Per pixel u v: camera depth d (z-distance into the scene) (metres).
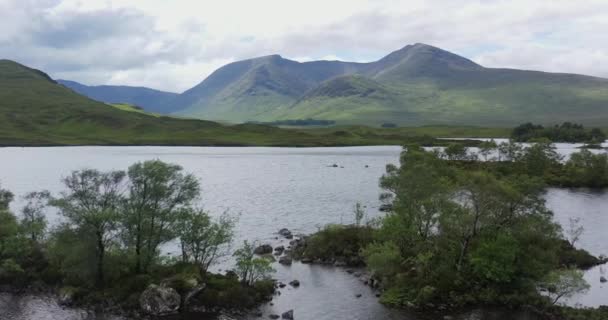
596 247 89.00
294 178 190.25
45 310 59.19
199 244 69.12
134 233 65.50
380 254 67.75
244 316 57.50
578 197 149.75
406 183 78.00
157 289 58.53
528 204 65.75
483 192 65.44
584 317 54.69
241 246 88.69
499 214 66.75
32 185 157.75
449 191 74.31
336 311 58.94
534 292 60.66
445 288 61.56
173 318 56.78
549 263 63.38
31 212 87.44
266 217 115.88
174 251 85.56
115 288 61.72
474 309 58.47
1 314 57.91
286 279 71.19
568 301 62.44
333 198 143.50
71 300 61.09
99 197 69.06
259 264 65.56
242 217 115.69
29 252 72.44
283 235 97.81
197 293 60.28
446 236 70.44
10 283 67.31
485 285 62.59
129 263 65.88
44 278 67.69
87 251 63.34
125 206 66.44
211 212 121.31
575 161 195.25
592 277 71.94
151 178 66.50
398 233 74.44
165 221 67.56
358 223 91.69
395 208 79.25
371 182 178.12
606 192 161.38
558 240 76.38
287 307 60.41
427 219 76.19
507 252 60.88
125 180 101.25
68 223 70.62
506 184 69.12
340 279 71.25
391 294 62.53
